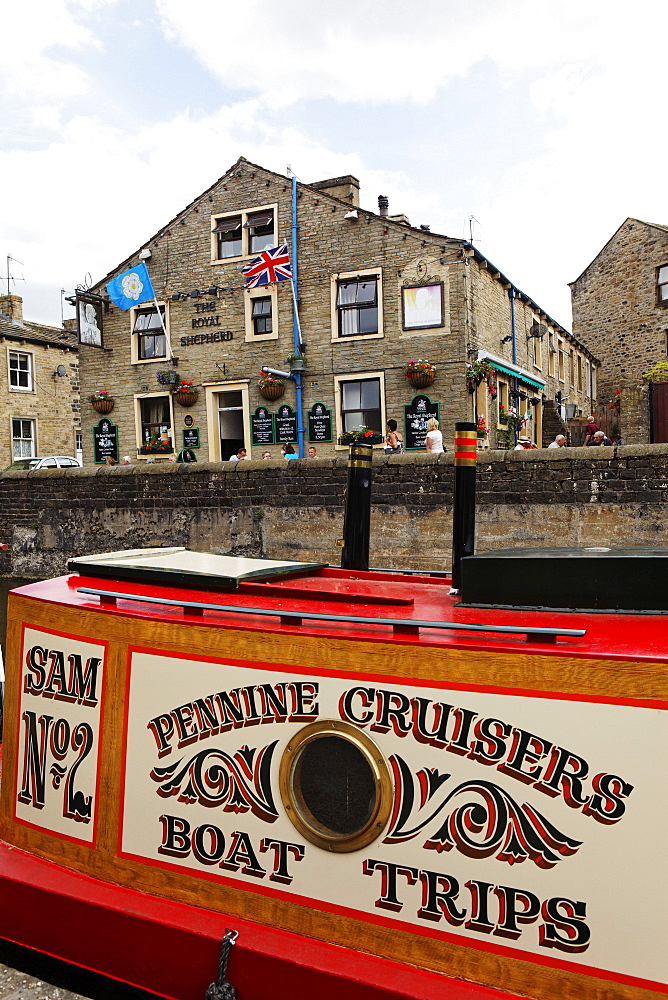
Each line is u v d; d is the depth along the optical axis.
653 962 1.87
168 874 2.63
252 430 19.64
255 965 2.33
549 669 2.04
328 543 12.12
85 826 2.85
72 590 3.16
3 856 3.02
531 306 22.80
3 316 29.97
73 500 14.34
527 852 2.04
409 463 11.32
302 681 2.38
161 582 3.18
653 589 2.42
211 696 2.55
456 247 17.31
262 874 2.44
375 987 2.13
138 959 2.60
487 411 18.81
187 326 20.55
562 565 2.53
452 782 2.15
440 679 2.17
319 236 18.77
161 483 13.45
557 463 10.28
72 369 30.59
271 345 19.47
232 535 12.85
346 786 2.34
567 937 1.98
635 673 1.94
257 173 19.47
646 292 29.05
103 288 21.75
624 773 1.94
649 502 9.80
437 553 11.20
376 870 2.24
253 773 2.46
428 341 17.66
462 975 2.11
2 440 27.81
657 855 1.89
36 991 2.76
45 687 3.02
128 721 2.73
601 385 31.02
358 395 18.62
